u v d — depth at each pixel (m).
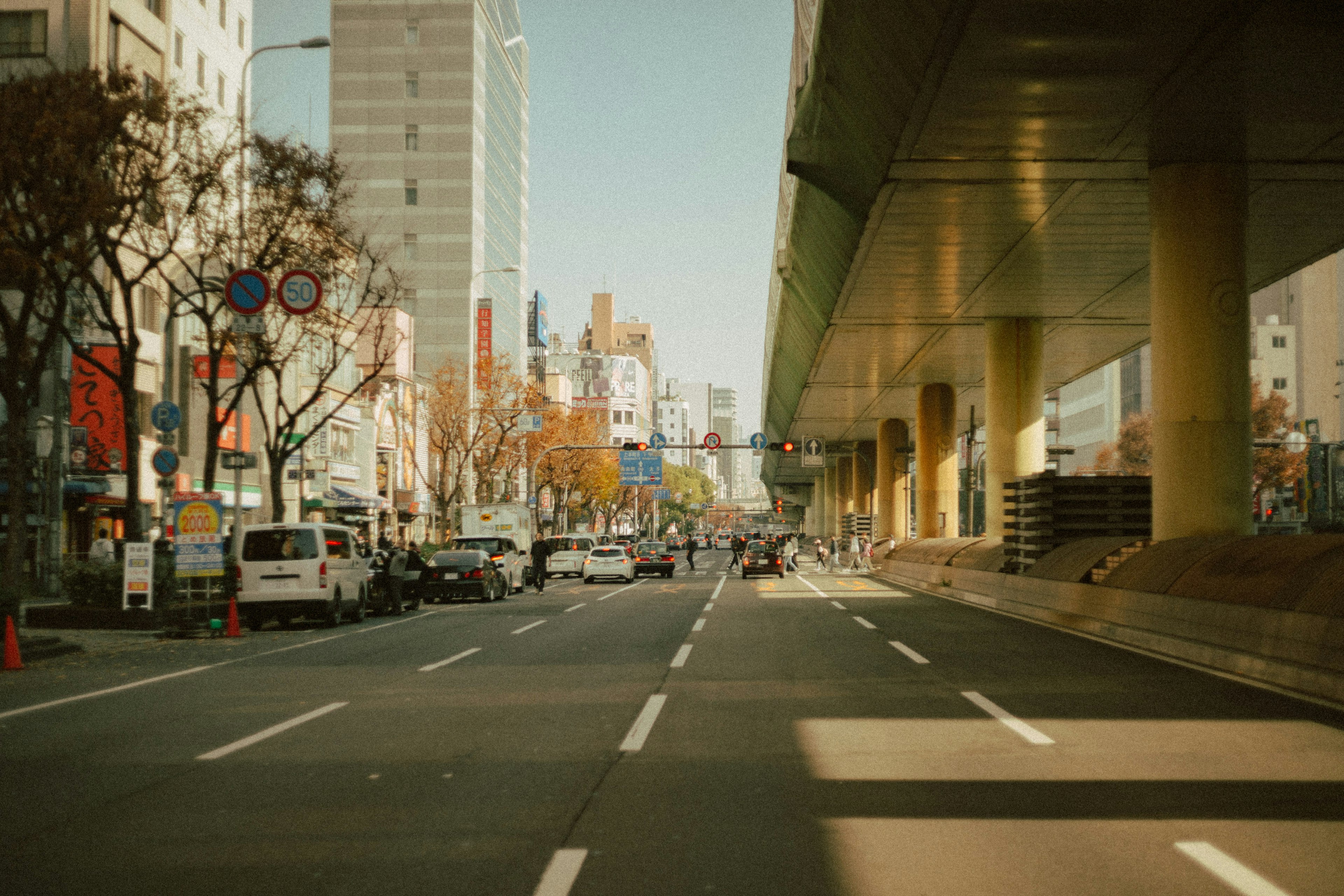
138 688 11.99
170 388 23.00
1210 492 18.20
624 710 9.94
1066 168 18.59
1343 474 64.69
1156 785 6.74
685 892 4.80
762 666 13.25
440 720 9.53
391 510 56.94
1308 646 10.94
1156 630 14.95
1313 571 11.86
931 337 35.72
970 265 26.00
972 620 20.66
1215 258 18.30
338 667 13.84
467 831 5.84
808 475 106.69
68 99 18.98
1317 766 7.27
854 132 18.55
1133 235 23.08
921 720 9.23
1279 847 5.38
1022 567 24.78
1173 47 13.52
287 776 7.29
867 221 21.91
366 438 53.31
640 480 66.94
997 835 5.64
